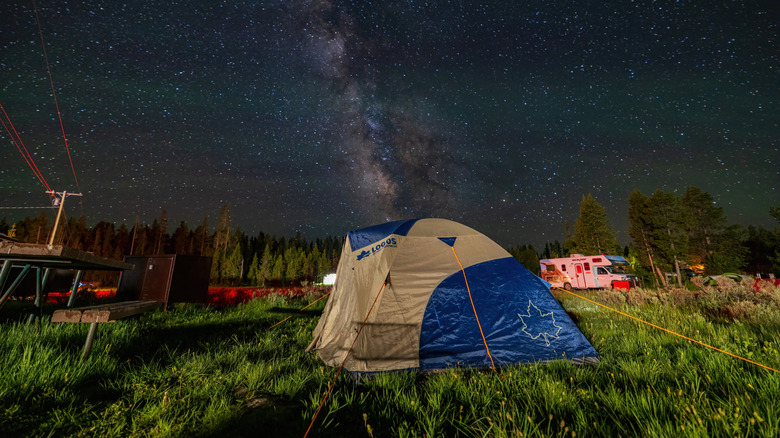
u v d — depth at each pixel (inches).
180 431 89.0
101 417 95.0
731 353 155.0
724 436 81.8
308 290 519.5
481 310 172.6
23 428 86.4
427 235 193.0
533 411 98.7
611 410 100.3
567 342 169.0
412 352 156.5
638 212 1213.7
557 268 916.0
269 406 110.4
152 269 331.6
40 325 186.1
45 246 138.8
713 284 727.1
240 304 394.9
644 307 330.6
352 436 91.1
